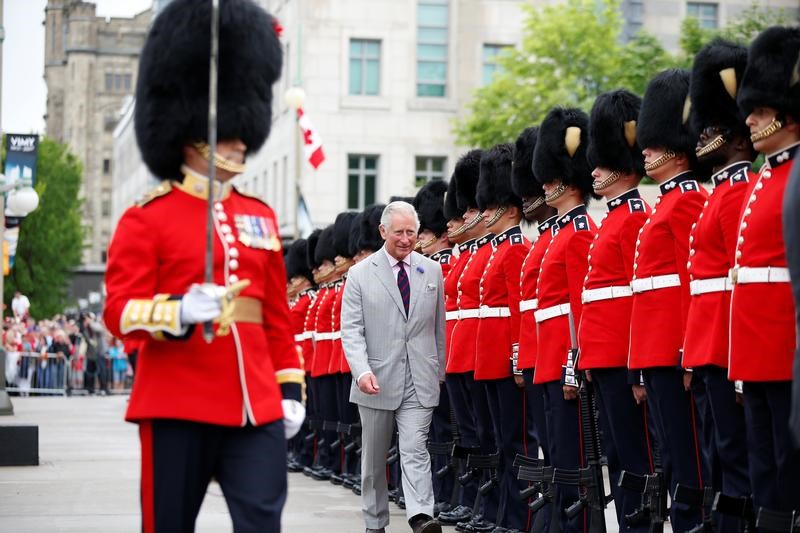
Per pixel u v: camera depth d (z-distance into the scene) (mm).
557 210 19484
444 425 23109
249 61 11844
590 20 68875
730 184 14336
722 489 14578
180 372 11125
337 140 81875
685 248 15477
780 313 13094
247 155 12188
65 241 133125
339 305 27453
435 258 24594
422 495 18953
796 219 10516
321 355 28719
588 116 18719
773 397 13188
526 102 68500
